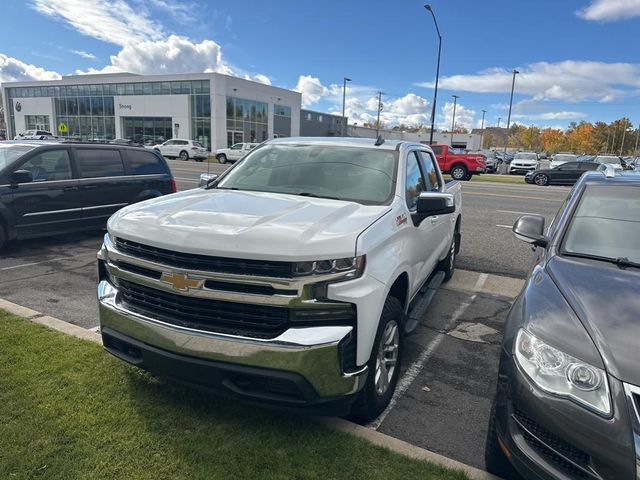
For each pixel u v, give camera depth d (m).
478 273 7.27
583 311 2.45
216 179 4.54
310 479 2.66
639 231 3.33
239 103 55.81
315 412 2.79
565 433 2.17
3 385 3.42
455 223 6.72
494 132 154.50
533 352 2.37
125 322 3.09
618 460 2.05
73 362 3.78
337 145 4.57
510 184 25.98
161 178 9.53
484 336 4.92
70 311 5.14
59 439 2.88
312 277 2.70
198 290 2.82
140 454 2.79
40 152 7.77
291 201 3.61
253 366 2.70
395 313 3.40
